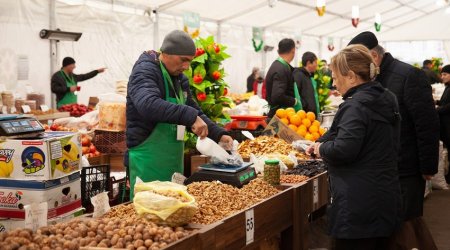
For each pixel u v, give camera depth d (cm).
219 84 435
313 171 366
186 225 221
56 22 758
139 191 240
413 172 336
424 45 2206
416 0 1675
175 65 302
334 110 707
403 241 335
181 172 321
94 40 829
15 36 699
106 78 860
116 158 432
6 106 619
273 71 566
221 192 267
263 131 488
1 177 259
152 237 196
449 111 769
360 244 263
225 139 334
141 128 303
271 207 279
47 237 194
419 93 322
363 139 256
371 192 257
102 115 429
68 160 272
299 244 319
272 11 1205
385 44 2270
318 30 1645
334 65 270
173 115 278
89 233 199
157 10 945
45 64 753
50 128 481
